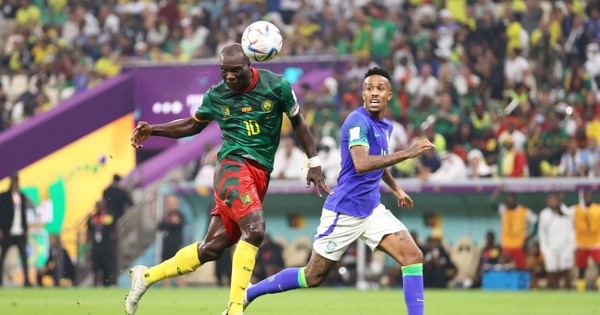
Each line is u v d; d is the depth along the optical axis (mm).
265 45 30781
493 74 85562
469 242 73875
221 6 102125
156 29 101812
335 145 81062
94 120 92188
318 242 33094
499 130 78312
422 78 85312
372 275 74500
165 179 81938
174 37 100188
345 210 32406
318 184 32281
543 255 70875
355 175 32219
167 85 94125
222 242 31703
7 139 87750
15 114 98375
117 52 103375
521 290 69500
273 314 43688
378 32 92125
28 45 104875
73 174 90750
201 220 78562
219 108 31406
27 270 78750
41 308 47344
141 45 101062
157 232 76688
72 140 91062
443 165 75062
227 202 30828
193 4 103625
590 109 79125
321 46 93625
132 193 80938
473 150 76938
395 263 74500
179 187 78188
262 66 92062
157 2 108312
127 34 104250
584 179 70375
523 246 71562
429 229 74875
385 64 87375
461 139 78375
